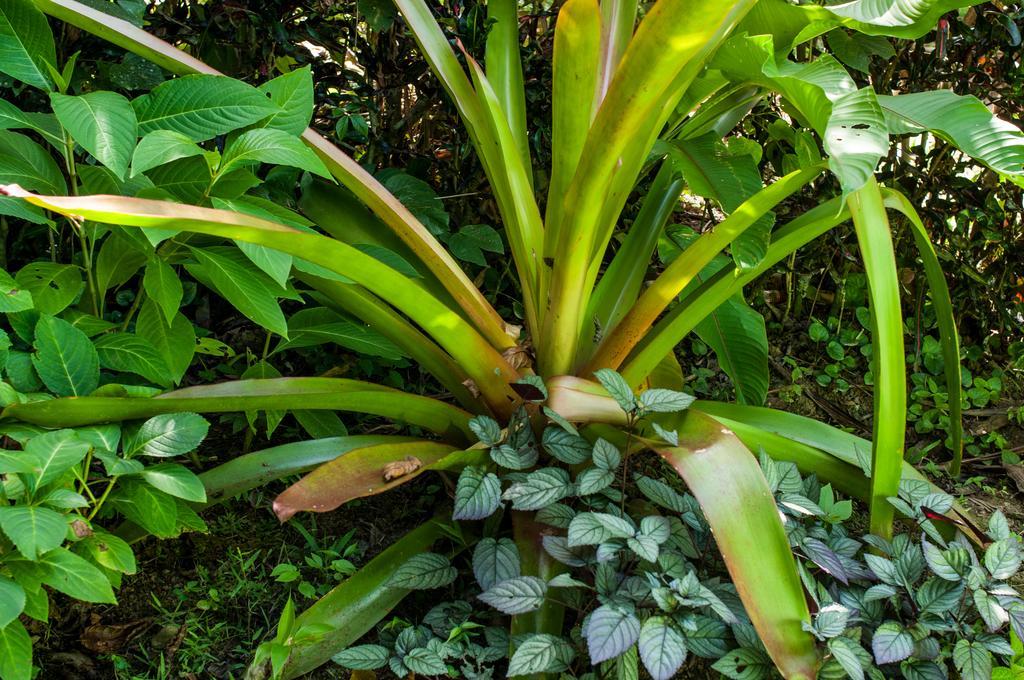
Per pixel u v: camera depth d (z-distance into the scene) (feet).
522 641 5.37
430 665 5.32
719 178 6.06
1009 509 6.80
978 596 5.41
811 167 5.63
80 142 5.16
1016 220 7.79
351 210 6.59
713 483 5.34
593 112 6.12
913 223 6.06
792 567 5.25
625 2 6.20
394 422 6.85
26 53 5.50
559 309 5.99
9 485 5.10
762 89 6.48
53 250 6.27
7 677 4.98
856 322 7.99
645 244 6.74
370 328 6.47
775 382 7.67
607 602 5.31
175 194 5.78
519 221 6.21
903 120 5.47
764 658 5.33
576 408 5.66
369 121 7.02
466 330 5.83
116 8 6.08
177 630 5.74
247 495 6.41
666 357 6.75
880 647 5.28
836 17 5.76
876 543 5.77
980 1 5.50
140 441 5.45
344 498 5.29
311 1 6.85
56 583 5.08
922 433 7.37
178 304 5.61
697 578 5.58
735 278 5.99
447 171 7.36
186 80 5.56
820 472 6.14
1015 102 7.33
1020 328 7.61
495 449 5.64
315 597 5.93
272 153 5.50
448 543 6.12
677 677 5.74
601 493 5.79
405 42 6.87
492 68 6.61
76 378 5.59
